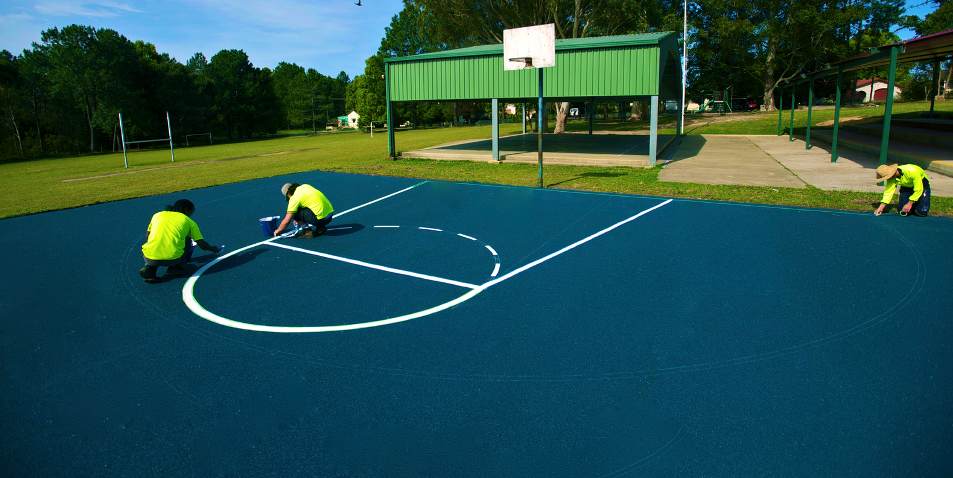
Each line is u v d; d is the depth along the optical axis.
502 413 3.78
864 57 13.66
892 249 7.35
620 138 29.73
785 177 13.77
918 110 34.47
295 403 3.98
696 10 45.72
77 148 47.84
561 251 7.77
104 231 9.86
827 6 41.34
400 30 68.19
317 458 3.36
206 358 4.73
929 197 8.94
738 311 5.45
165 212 6.90
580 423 3.63
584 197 11.72
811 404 3.77
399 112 77.00
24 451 3.50
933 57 18.44
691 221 9.30
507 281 6.55
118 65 48.25
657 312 5.48
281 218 10.37
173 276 7.05
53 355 4.86
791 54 45.69
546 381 4.18
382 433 3.59
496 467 3.22
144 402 4.04
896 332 4.88
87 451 3.49
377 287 6.45
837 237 8.01
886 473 3.07
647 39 15.71
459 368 4.43
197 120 56.00
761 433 3.47
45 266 7.68
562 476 3.13
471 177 15.03
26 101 45.88
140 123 49.97
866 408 3.71
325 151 28.66
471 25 36.38
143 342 5.09
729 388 4.00
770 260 7.07
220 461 3.36
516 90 17.94
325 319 5.53
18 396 4.17
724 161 17.78
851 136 23.09
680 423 3.60
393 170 17.02
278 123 73.25
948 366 4.25
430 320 5.43
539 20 35.28
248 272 7.13
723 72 50.41
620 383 4.12
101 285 6.79
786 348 4.62
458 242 8.38
